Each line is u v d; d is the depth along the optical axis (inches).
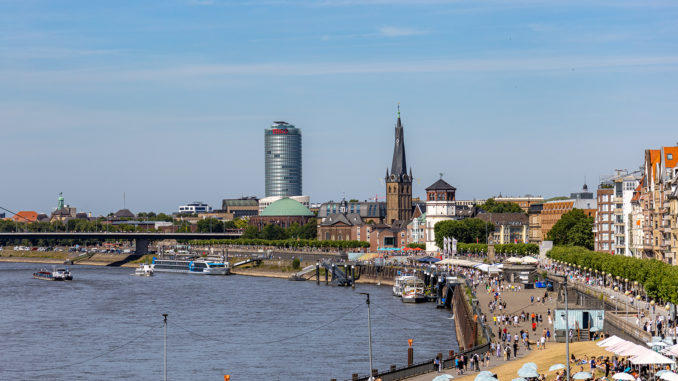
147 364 7687.0
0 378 7180.1
